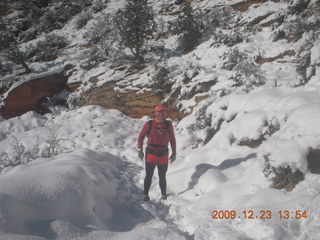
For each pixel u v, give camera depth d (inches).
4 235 80.4
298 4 388.5
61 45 647.8
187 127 292.7
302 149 125.9
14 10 852.0
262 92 218.7
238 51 363.3
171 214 139.6
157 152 152.0
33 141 319.6
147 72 420.5
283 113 163.5
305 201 104.7
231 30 446.3
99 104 427.2
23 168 152.6
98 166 177.6
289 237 95.0
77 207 111.7
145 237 98.7
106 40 576.7
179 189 172.9
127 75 437.4
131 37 442.0
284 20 386.3
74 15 815.7
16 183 106.3
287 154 125.9
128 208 148.5
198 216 126.8
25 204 98.0
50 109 457.1
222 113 245.4
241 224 108.2
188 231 115.7
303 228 95.8
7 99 458.3
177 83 363.3
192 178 176.9
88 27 690.2
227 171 166.9
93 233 100.5
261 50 358.0
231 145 193.9
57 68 508.4
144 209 145.3
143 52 483.2
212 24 484.4
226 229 107.7
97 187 140.0
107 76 451.2
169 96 358.0
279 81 250.8
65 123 379.9
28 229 91.4
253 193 129.4
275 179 128.6
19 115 467.5
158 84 375.2
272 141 137.6
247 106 213.6
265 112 187.3
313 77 192.9
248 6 493.7
